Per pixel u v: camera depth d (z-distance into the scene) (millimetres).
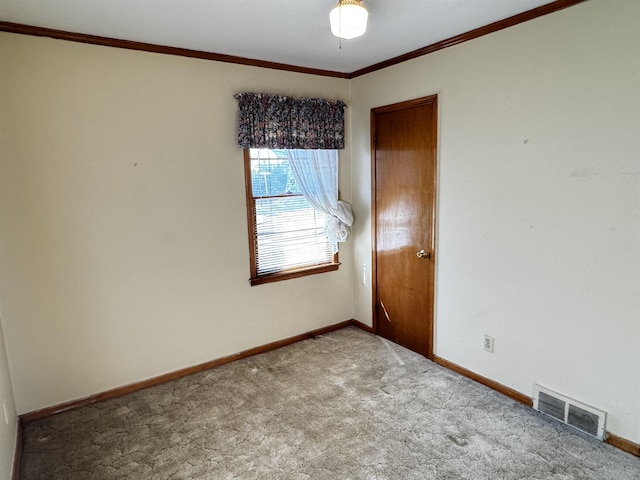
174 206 2953
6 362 2381
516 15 2357
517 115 2451
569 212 2270
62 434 2426
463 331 2971
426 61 2967
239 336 3391
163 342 3027
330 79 3611
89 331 2732
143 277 2891
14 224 2430
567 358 2367
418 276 3295
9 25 2293
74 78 2516
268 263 3539
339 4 1893
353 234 3965
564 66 2205
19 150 2402
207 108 3008
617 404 2174
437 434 2332
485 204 2701
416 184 3201
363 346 3586
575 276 2281
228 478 2035
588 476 1982
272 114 3217
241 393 2848
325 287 3875
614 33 2000
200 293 3146
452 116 2840
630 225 2039
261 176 3387
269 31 2535
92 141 2609
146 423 2518
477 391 2787
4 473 1886
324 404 2676
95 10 2158
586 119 2146
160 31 2488
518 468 2047
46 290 2562
